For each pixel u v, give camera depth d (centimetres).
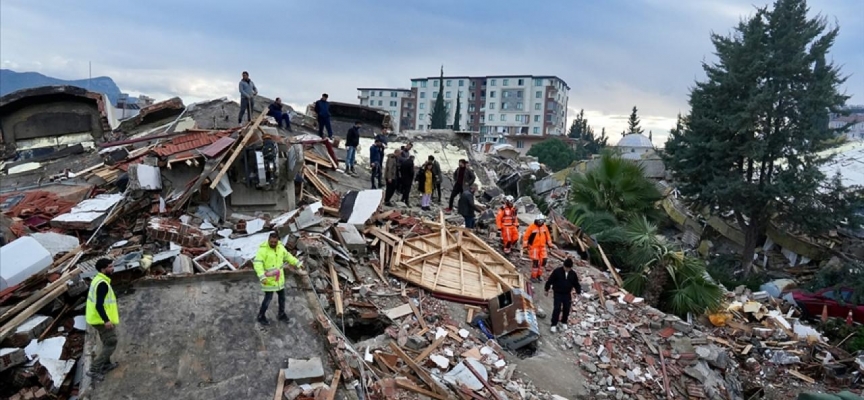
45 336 855
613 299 1420
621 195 1923
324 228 1298
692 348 1228
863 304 1916
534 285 1400
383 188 1966
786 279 2425
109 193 1538
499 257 1430
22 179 1908
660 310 1520
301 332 884
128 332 834
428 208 1783
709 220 2997
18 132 2186
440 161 2523
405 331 1044
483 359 1030
